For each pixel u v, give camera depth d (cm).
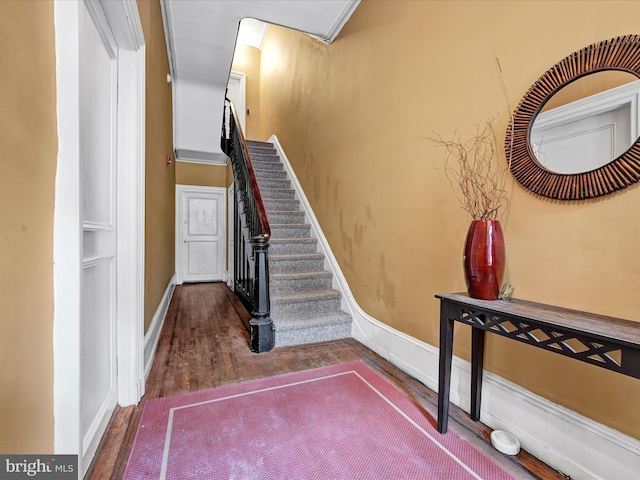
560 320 111
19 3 73
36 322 81
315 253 374
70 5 93
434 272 203
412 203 223
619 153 116
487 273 143
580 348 129
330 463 136
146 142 208
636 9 113
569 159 132
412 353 219
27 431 77
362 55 290
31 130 78
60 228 91
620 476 116
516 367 154
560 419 134
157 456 137
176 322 336
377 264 263
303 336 278
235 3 293
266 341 257
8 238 69
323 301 311
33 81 79
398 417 170
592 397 126
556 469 134
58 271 91
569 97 132
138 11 172
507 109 158
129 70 170
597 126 123
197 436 151
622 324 107
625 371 92
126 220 171
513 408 152
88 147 126
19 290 74
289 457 139
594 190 123
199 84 443
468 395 176
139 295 178
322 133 375
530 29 148
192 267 601
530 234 147
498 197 162
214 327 319
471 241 147
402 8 236
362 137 288
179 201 590
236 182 448
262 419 166
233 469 131
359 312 286
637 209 113
